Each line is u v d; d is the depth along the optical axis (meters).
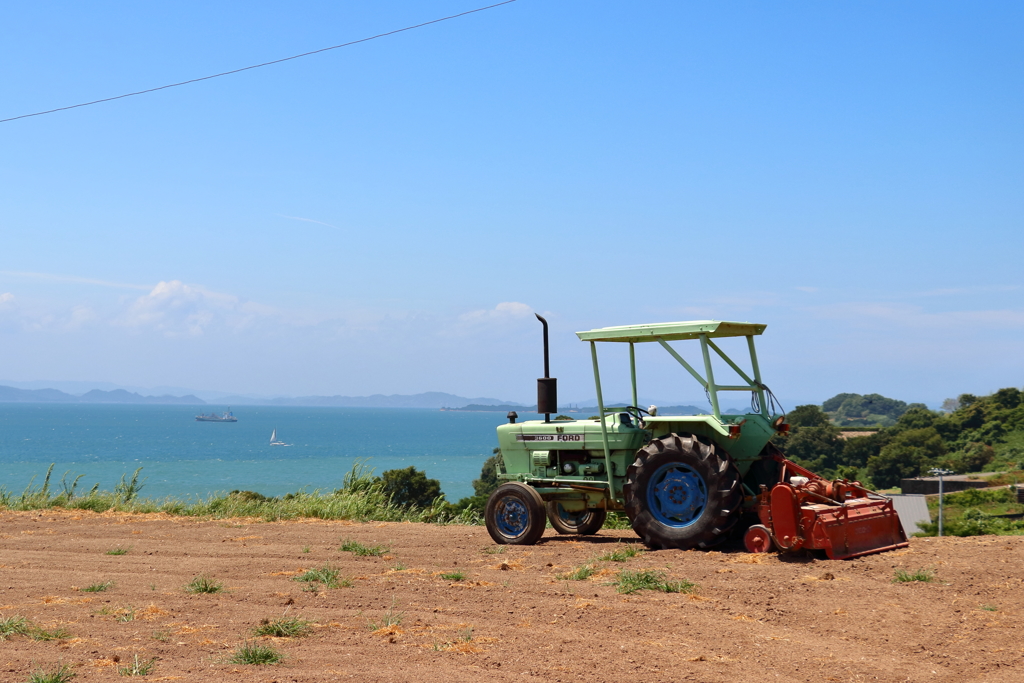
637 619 5.69
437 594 6.60
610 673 4.49
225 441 172.62
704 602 6.19
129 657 4.68
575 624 5.57
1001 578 6.85
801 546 7.77
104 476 80.50
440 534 10.84
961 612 5.87
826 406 165.62
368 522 12.88
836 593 6.41
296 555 8.93
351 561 8.47
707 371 8.70
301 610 6.02
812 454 70.00
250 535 10.80
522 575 7.52
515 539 9.54
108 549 9.54
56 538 10.55
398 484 31.94
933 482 51.62
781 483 8.23
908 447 65.44
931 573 7.01
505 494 9.66
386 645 4.99
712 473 8.23
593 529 10.45
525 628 5.45
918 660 4.83
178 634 5.25
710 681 4.38
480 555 8.77
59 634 5.20
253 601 6.36
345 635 5.23
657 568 7.55
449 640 5.10
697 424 8.85
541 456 10.00
